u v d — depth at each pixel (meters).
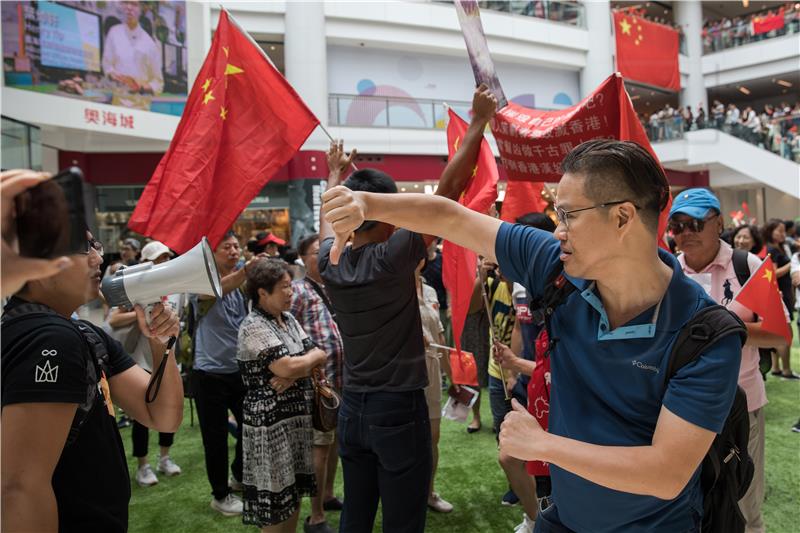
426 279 5.62
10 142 7.41
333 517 2.97
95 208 12.65
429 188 15.41
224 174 2.42
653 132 17.36
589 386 1.11
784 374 5.46
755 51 17.75
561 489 1.18
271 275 2.46
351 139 13.64
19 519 0.98
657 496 0.95
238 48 2.44
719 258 2.22
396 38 14.20
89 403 1.17
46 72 10.09
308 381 2.55
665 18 20.75
